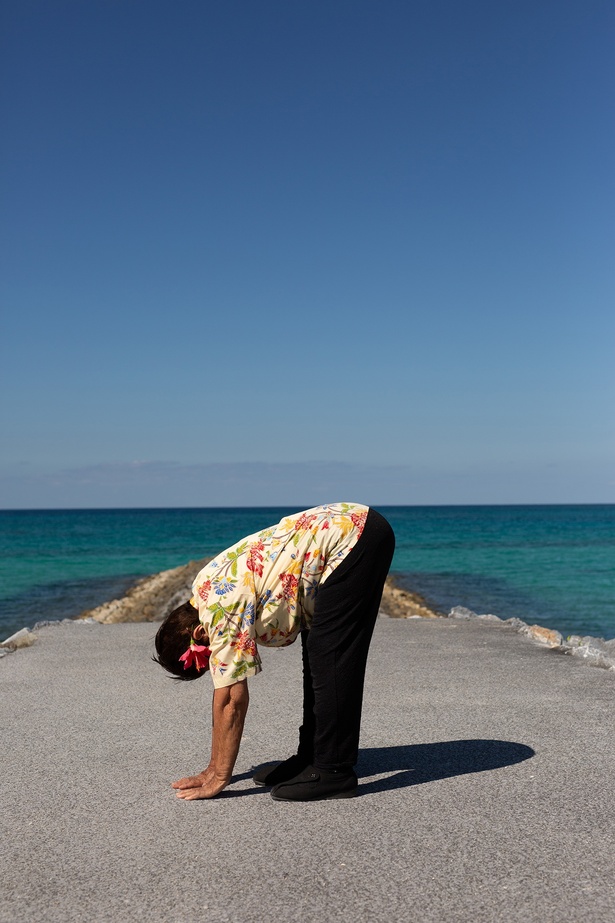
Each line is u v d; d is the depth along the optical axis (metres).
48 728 4.36
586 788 3.32
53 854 2.80
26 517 156.38
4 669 5.98
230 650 3.18
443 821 3.01
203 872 2.63
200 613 3.23
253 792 3.38
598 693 5.00
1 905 2.44
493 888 2.47
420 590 20.44
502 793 3.29
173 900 2.45
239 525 97.06
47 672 5.86
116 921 2.33
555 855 2.70
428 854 2.72
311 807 3.19
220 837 2.91
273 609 3.21
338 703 3.23
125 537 62.78
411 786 3.40
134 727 4.37
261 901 2.43
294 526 3.28
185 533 71.00
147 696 5.08
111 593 21.30
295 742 4.07
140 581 24.75
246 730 4.30
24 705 4.87
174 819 3.09
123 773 3.63
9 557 37.28
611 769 3.55
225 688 3.21
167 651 3.32
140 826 3.03
